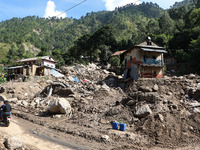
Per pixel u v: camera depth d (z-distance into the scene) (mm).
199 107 16766
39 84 34844
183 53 50406
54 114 18078
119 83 33750
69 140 11016
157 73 32594
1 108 12648
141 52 32594
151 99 17344
